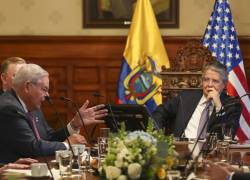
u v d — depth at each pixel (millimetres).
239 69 6305
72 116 6918
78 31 6988
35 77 4074
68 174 3025
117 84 6613
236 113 4613
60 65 6969
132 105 4086
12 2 6984
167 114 5098
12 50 6945
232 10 6863
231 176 2721
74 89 6977
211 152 3602
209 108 4625
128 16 6961
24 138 3920
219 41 6352
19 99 4129
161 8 6941
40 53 6961
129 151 2295
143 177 2277
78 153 3352
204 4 6918
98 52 6941
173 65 5688
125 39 6914
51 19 6988
